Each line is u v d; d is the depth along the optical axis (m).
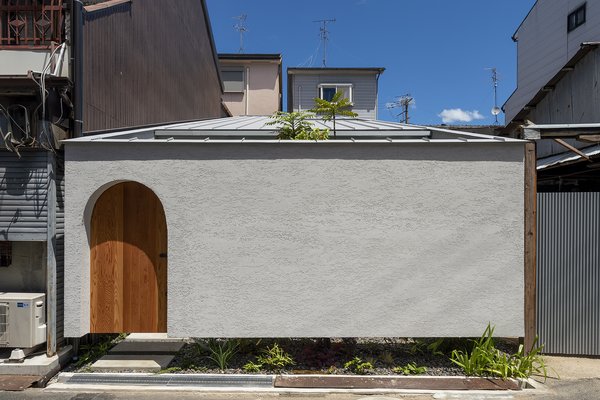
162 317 5.57
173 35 10.57
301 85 19.12
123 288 5.56
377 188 5.30
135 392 4.73
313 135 6.54
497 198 5.29
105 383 4.93
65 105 5.59
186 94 11.82
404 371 5.13
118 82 7.24
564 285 5.72
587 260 5.68
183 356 5.70
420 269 5.29
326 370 5.21
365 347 5.84
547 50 15.59
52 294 5.26
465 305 5.27
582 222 5.70
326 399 4.58
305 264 5.28
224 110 17.52
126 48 7.61
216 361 5.32
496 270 5.29
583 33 13.34
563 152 11.23
